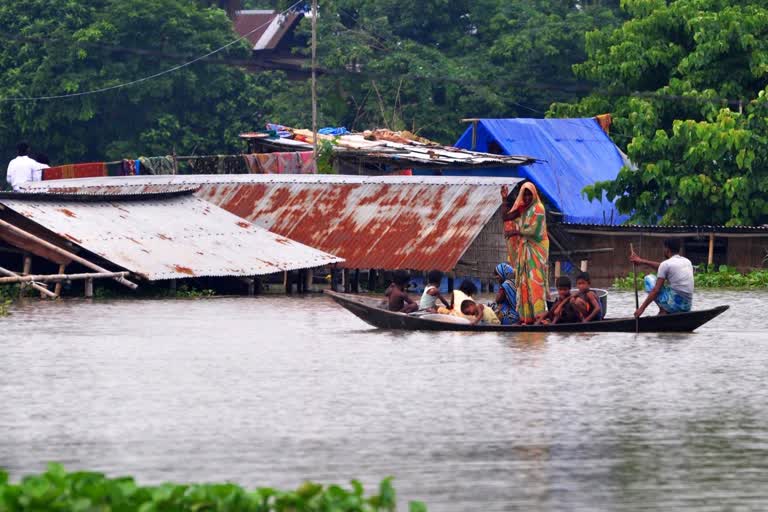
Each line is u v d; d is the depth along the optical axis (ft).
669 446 106.01
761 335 184.55
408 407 122.93
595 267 342.23
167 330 195.93
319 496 76.64
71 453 103.04
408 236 299.58
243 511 74.90
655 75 393.70
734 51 369.50
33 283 247.70
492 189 304.50
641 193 358.84
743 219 344.08
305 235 309.42
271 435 109.81
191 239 285.43
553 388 134.62
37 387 135.64
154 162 358.43
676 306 185.57
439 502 88.63
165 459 101.04
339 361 155.94
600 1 537.65
